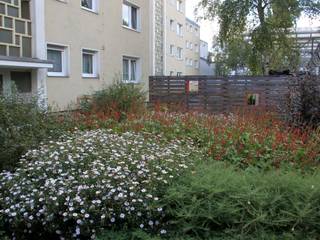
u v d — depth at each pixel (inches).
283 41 793.6
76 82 519.5
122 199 139.9
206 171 163.3
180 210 137.7
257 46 812.6
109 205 141.4
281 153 225.5
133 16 725.9
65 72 501.7
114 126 297.3
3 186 157.9
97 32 575.5
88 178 147.5
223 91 557.0
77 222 135.0
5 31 386.0
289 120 315.9
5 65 367.9
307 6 790.5
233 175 157.1
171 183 151.5
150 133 257.1
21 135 202.8
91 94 460.4
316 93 311.0
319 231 130.4
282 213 132.8
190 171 163.6
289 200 136.9
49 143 193.9
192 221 135.5
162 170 156.4
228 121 317.1
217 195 139.8
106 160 163.3
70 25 504.7
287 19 775.1
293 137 255.3
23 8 420.2
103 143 186.1
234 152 228.5
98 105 396.2
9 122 202.7
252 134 258.2
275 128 290.0
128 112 364.5
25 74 428.8
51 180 147.3
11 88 254.4
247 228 131.3
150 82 590.6
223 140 245.6
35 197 144.3
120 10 650.2
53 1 467.8
